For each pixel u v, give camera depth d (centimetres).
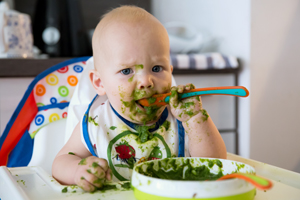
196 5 179
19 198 47
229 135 153
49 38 164
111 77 70
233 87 54
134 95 67
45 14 165
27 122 92
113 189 52
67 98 96
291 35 152
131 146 72
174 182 38
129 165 71
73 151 73
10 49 137
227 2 156
